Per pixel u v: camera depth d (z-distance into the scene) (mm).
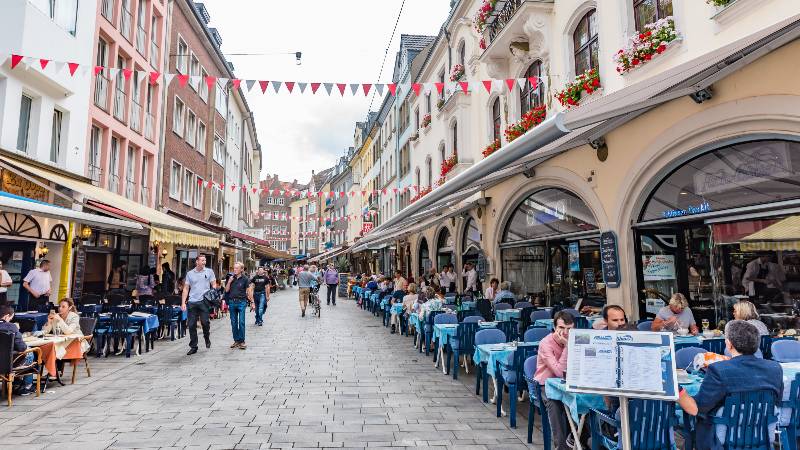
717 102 6398
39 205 7324
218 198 27875
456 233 18141
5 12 10062
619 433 3541
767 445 3281
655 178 7766
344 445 4656
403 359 9133
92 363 8625
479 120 16297
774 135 5820
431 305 10016
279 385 7012
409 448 4605
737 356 3381
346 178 55125
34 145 11008
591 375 3084
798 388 3814
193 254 22266
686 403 3297
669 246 7965
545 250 11844
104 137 14344
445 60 20047
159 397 6324
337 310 20016
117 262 15438
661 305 7945
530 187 11969
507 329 7957
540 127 4582
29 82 10719
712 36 6418
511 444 4746
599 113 4996
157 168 18188
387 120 33688
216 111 26938
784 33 5059
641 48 7500
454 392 6727
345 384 7113
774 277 6242
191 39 22203
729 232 6898
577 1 9938
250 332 12977
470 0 17094
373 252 39312
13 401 6117
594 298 9867
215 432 4977
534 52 11922
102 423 5254
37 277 10117
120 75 15344
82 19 12555
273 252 35188
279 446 4605
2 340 5918
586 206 9961
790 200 5785
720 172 6758
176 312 11602
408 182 27172
